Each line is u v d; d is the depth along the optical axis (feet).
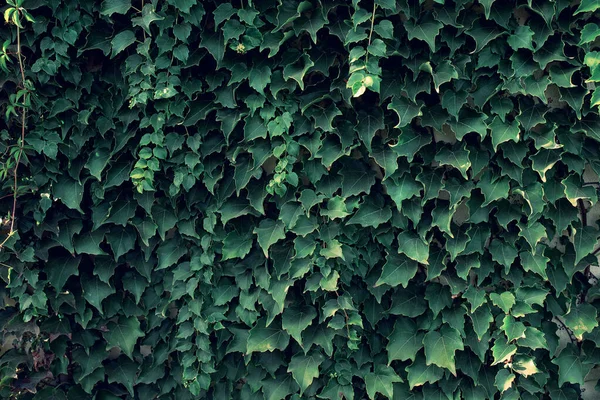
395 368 8.53
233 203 8.36
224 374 8.71
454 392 8.23
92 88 8.33
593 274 8.43
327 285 8.04
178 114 8.09
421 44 7.86
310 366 8.25
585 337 8.09
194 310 8.39
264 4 7.91
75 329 8.71
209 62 8.27
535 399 8.09
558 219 8.00
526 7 7.76
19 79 7.98
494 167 8.02
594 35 7.41
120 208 8.40
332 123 8.07
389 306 8.50
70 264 8.49
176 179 8.24
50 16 8.07
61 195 8.27
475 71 7.88
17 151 8.01
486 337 8.07
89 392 8.57
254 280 8.50
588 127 7.82
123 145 8.18
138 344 8.86
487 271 8.14
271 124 8.00
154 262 8.69
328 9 7.73
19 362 8.37
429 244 8.18
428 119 7.88
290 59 7.95
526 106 7.83
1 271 8.21
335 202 8.07
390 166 7.88
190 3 7.79
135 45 8.30
